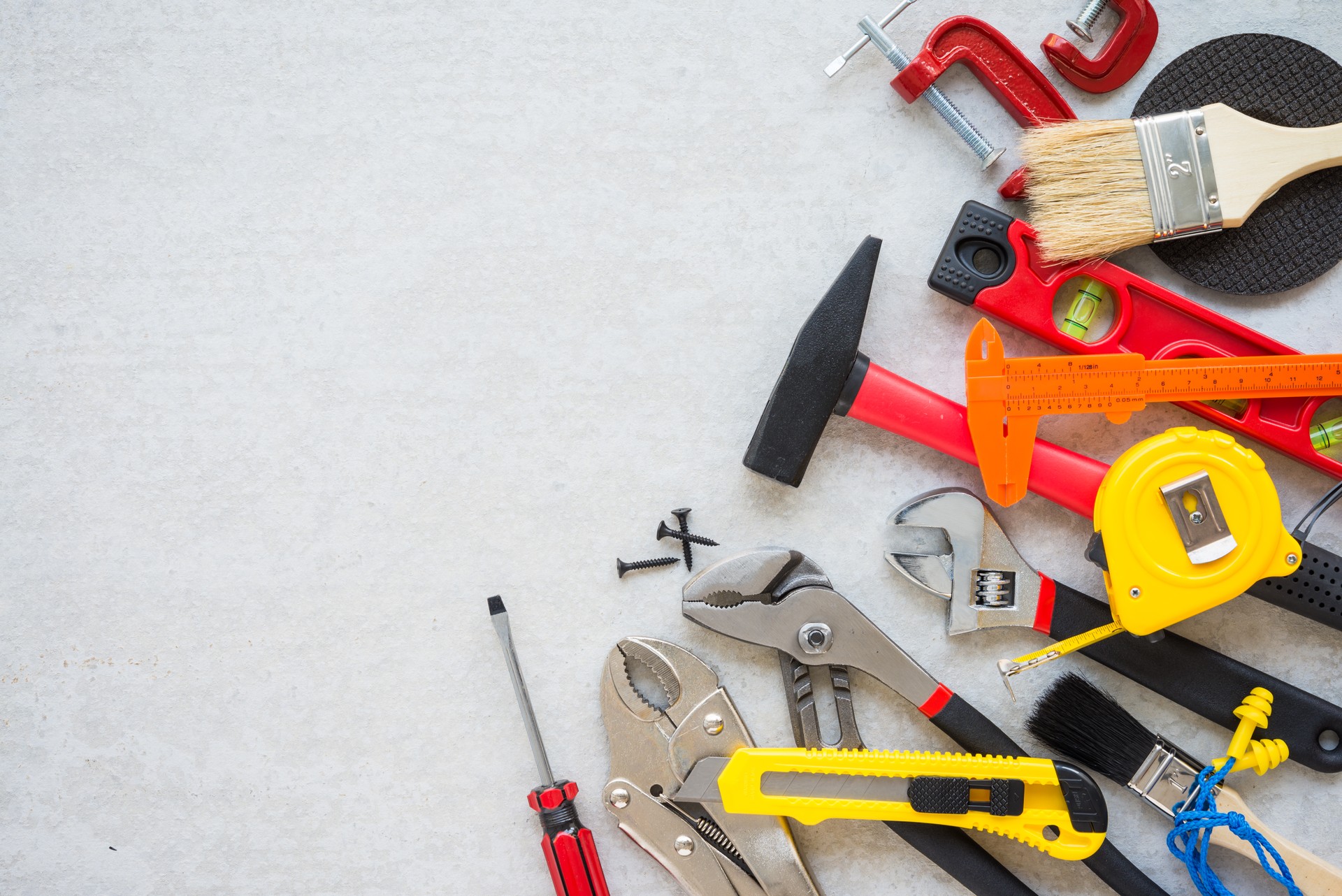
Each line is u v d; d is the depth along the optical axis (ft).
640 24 3.53
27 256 3.61
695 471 3.55
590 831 3.42
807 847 3.57
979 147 3.30
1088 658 3.50
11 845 3.66
